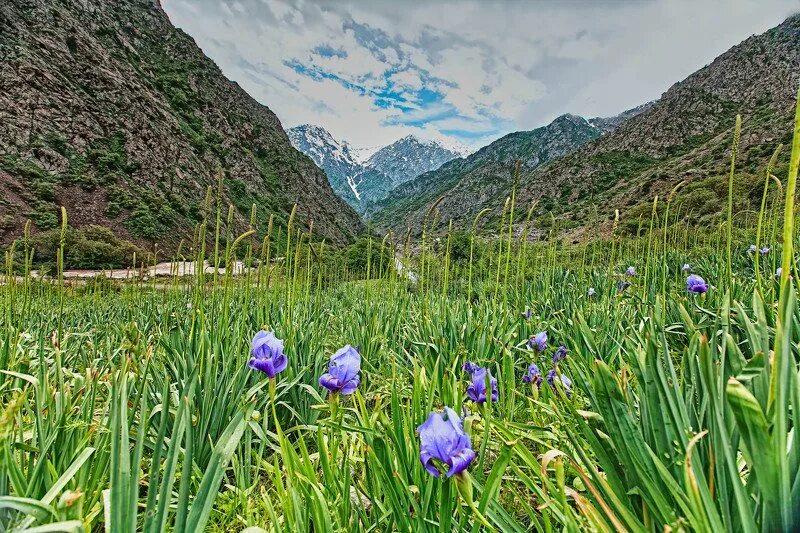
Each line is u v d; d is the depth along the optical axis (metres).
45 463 1.77
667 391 1.45
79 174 55.47
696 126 101.31
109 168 59.47
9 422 1.43
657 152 101.75
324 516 1.56
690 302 3.91
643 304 4.04
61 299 3.81
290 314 4.01
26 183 48.81
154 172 66.38
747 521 1.05
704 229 10.27
